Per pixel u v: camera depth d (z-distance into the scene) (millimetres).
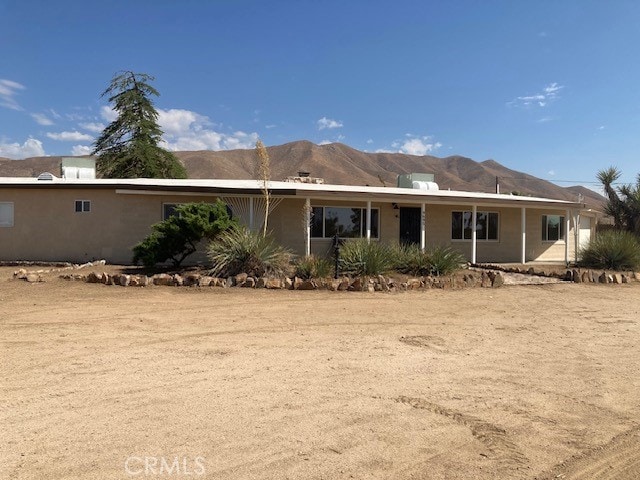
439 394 4805
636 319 8953
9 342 6270
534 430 4062
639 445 3850
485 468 3422
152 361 5594
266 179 13641
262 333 7082
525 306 10000
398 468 3375
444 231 19828
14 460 3309
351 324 7828
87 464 3275
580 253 17719
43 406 4230
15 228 16922
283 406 4363
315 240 17703
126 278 10844
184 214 13188
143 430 3805
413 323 8055
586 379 5398
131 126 39844
